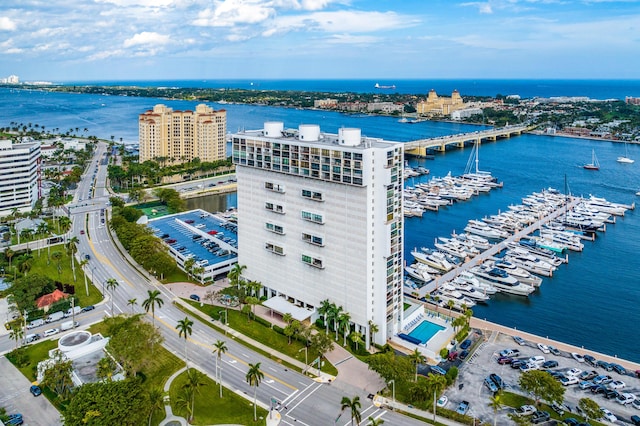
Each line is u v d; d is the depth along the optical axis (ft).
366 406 468.75
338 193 558.15
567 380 511.40
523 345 588.50
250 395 484.33
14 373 520.01
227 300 652.89
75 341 546.67
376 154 527.81
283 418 450.30
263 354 558.56
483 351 575.79
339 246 570.05
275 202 625.82
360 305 564.30
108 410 394.52
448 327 622.13
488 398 483.10
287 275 634.43
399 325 599.57
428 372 526.16
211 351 561.84
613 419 450.71
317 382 507.30
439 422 446.60
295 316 591.37
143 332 512.63
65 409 428.97
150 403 417.08
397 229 564.71
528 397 484.74
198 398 474.90
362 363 542.98
